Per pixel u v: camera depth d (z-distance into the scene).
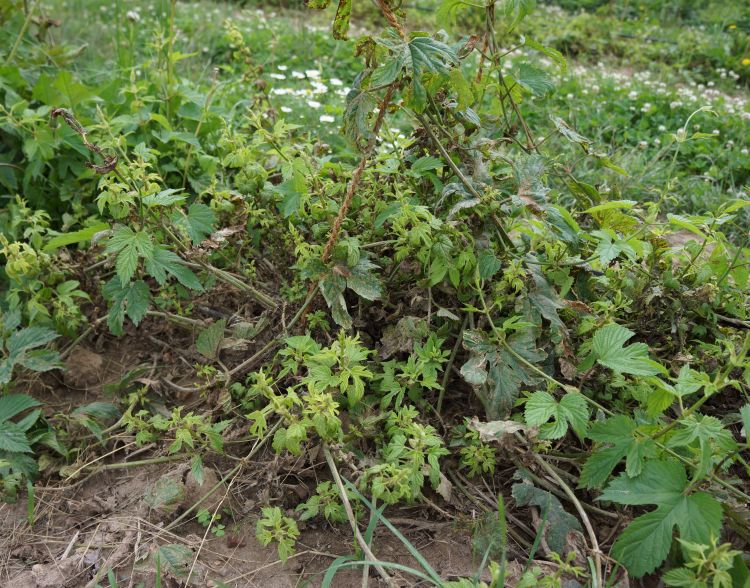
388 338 2.38
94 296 2.91
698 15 10.93
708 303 2.52
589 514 2.11
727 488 1.84
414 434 1.98
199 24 7.28
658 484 1.78
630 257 2.24
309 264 2.29
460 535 2.06
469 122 2.45
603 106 5.82
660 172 4.36
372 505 1.91
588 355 2.26
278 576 1.95
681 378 1.81
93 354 2.84
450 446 2.23
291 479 2.25
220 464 2.32
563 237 2.29
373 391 2.34
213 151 3.51
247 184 2.72
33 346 2.49
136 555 2.01
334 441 2.07
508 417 2.15
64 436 2.41
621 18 10.30
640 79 6.91
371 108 2.09
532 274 2.30
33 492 2.23
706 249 3.43
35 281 2.68
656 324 2.55
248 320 2.72
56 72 3.75
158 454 2.38
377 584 1.91
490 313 2.38
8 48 3.74
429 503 2.07
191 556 2.00
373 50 2.08
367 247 2.52
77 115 3.24
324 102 4.99
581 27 9.33
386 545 2.03
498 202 2.28
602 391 2.29
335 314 2.24
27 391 2.68
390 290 2.55
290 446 1.94
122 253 2.24
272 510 1.96
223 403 2.38
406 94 2.08
